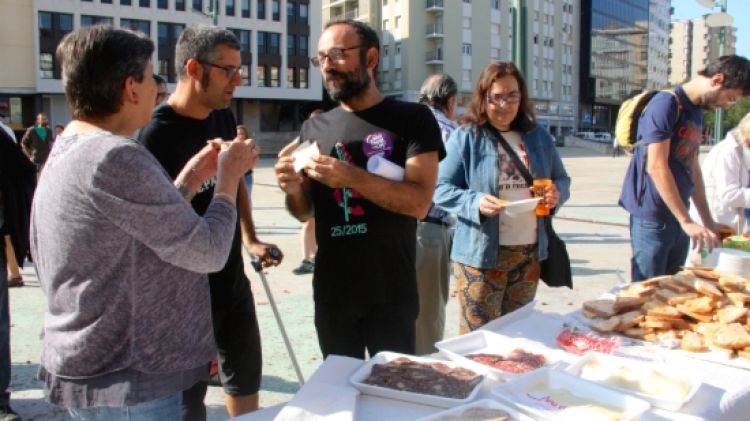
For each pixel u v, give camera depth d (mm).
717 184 4406
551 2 66750
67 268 1615
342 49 2445
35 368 4105
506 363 2109
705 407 1844
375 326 2578
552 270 3348
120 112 1708
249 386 2832
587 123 76375
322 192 2621
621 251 8242
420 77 55125
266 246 3014
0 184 3279
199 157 2119
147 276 1659
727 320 2369
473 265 3244
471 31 57031
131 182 1555
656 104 3367
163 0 44000
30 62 39562
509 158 3287
